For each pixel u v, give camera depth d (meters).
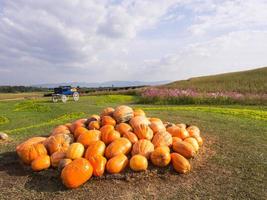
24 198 1.99
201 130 3.67
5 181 2.26
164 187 2.08
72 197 1.98
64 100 10.12
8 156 2.81
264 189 2.00
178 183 2.13
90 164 2.17
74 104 8.85
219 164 2.46
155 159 2.25
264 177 2.19
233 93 8.74
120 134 2.57
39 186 2.15
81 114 6.04
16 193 2.06
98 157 2.24
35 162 2.32
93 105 8.41
